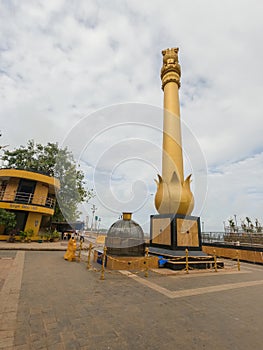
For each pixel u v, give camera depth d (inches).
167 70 490.3
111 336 102.4
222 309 147.9
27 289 167.9
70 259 323.0
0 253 371.6
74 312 128.7
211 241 674.8
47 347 89.5
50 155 800.3
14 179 629.0
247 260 451.2
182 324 120.4
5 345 89.0
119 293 172.9
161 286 202.7
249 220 917.2
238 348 96.8
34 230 635.5
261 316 137.5
